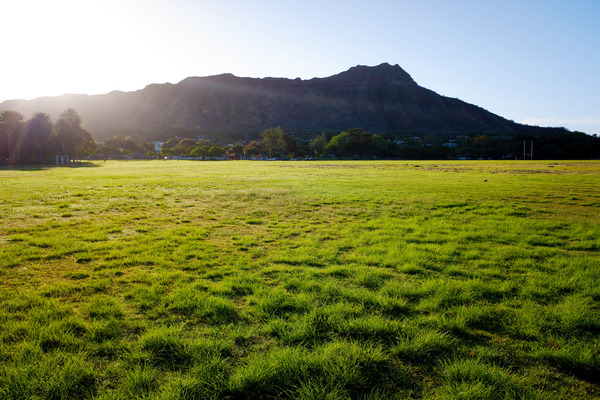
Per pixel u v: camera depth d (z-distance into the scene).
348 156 158.12
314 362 3.38
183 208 14.03
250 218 11.80
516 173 39.66
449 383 3.15
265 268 6.30
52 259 6.82
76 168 55.94
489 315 4.43
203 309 4.51
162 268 6.33
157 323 4.20
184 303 4.69
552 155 131.62
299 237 9.06
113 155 157.12
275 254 7.31
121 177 31.78
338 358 3.42
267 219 11.74
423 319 4.36
